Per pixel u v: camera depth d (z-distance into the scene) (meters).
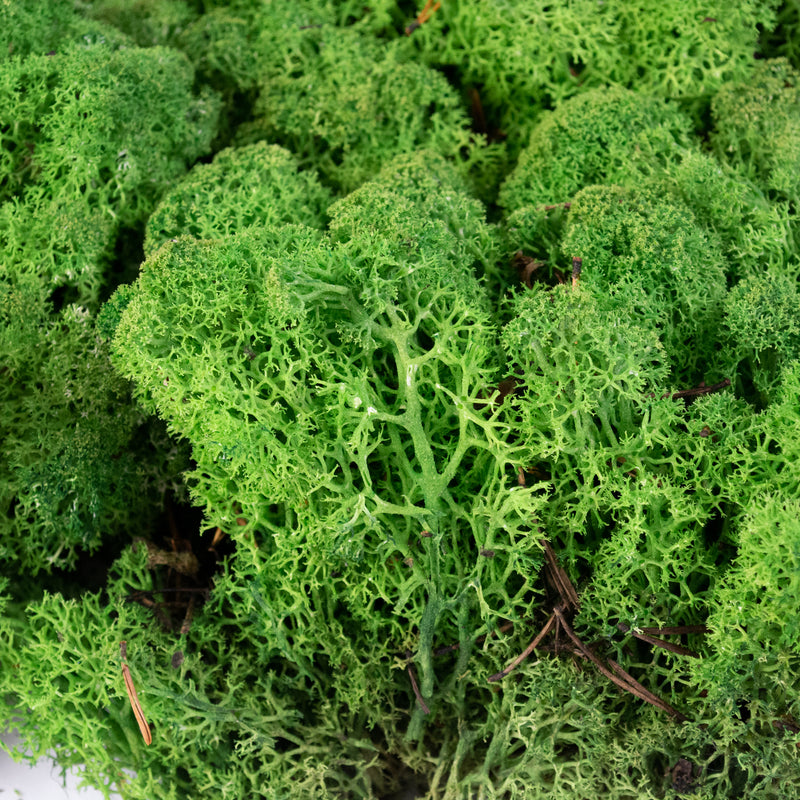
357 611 0.15
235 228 0.16
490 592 0.14
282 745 0.15
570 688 0.14
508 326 0.14
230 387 0.14
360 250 0.14
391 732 0.15
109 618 0.16
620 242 0.15
